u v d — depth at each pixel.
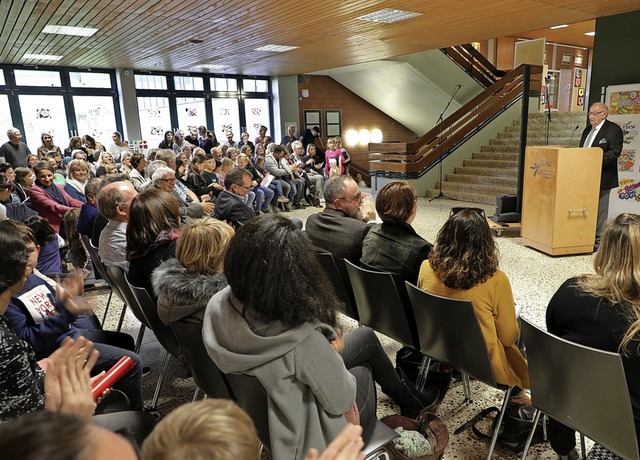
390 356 2.69
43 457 0.38
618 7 5.15
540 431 1.87
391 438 1.40
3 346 1.07
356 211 2.68
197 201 4.93
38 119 9.28
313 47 7.59
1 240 1.22
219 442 0.51
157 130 10.72
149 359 2.75
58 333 1.67
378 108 13.18
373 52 8.25
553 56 13.82
